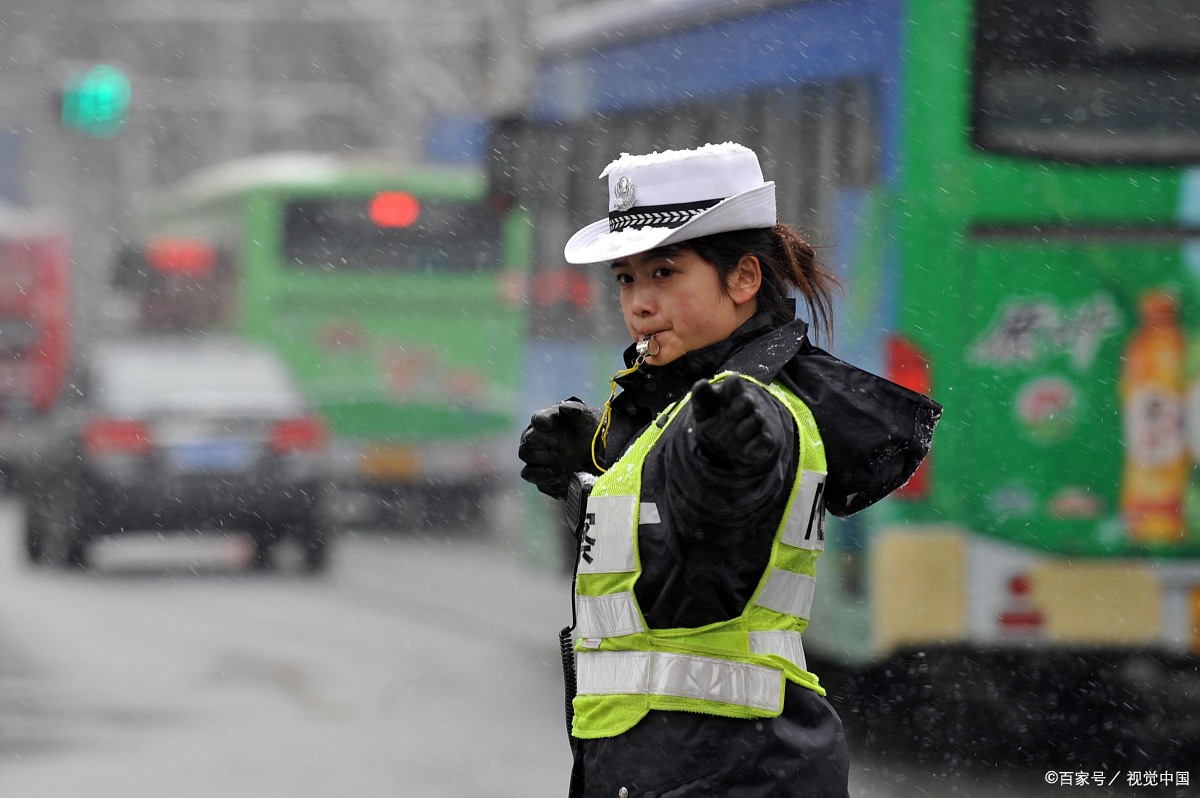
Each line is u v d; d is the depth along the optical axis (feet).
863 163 87.04
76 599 144.97
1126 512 83.71
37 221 294.25
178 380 165.07
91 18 495.41
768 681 32.17
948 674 90.27
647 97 114.21
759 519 30.99
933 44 84.07
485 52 313.94
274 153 472.44
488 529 203.72
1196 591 83.82
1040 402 83.66
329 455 179.93
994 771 82.74
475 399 210.59
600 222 36.73
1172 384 84.17
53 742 90.02
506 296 214.90
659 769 32.14
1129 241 84.48
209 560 174.29
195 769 83.97
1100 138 84.74
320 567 164.45
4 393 282.77
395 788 80.28
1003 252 83.97
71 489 161.68
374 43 434.30
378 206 215.92
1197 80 85.25
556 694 103.35
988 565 82.84
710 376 34.27
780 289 34.86
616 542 32.63
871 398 33.30
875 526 83.41
